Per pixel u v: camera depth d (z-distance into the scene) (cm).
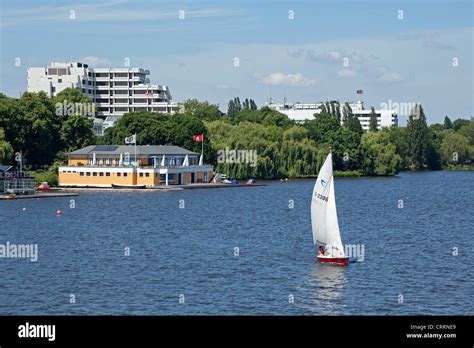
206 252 11694
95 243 12800
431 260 10900
